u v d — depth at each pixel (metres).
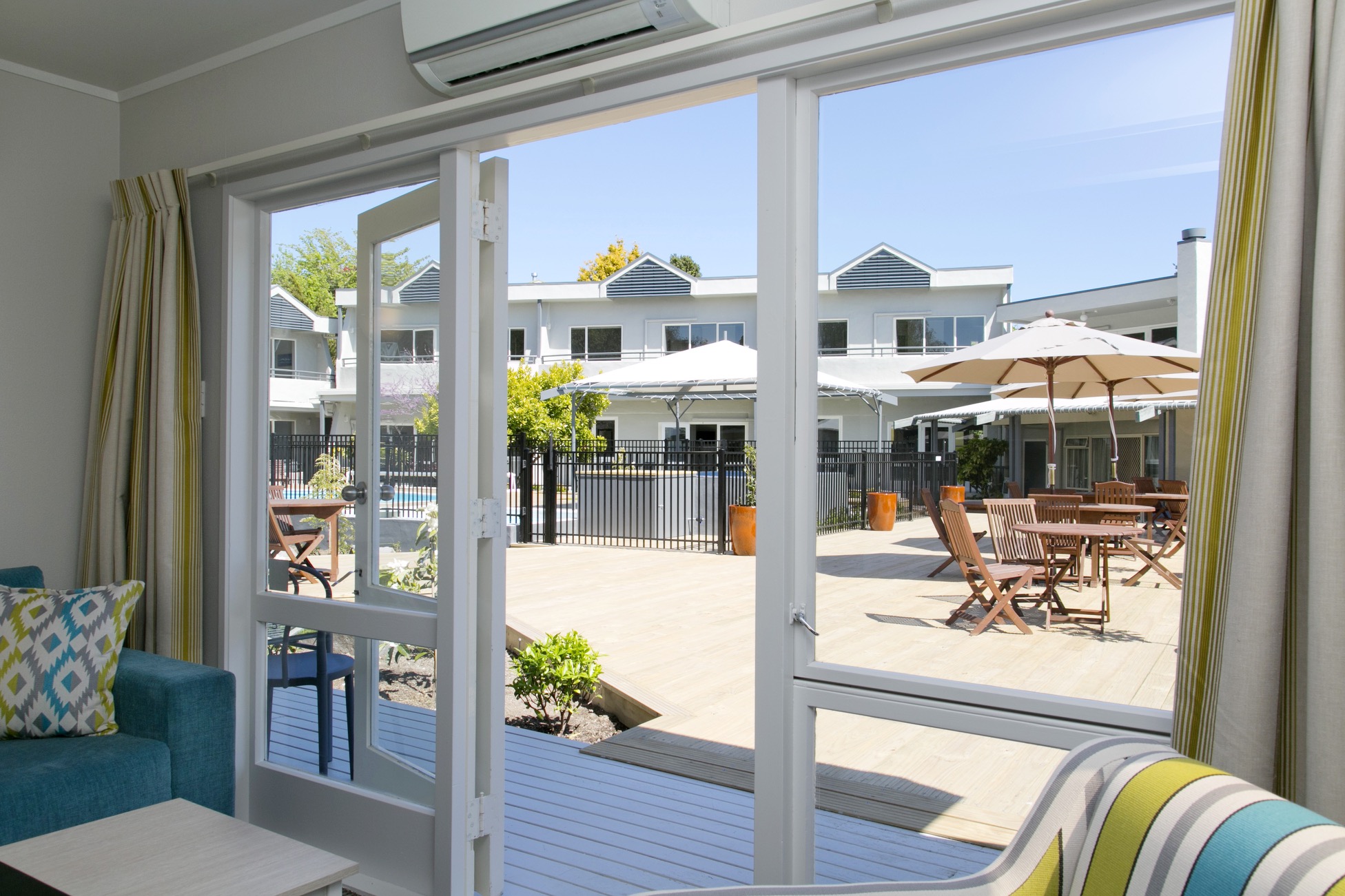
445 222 2.60
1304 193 1.44
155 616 3.11
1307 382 1.46
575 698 4.61
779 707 2.02
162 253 3.17
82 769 2.35
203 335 3.23
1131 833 1.12
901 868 1.95
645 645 5.43
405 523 2.73
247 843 1.90
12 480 3.31
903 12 1.87
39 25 2.99
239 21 2.98
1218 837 1.01
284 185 2.98
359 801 2.76
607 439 17.56
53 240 3.39
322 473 2.97
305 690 2.98
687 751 3.66
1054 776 1.30
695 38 2.13
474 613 2.61
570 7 2.22
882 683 1.96
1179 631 1.56
